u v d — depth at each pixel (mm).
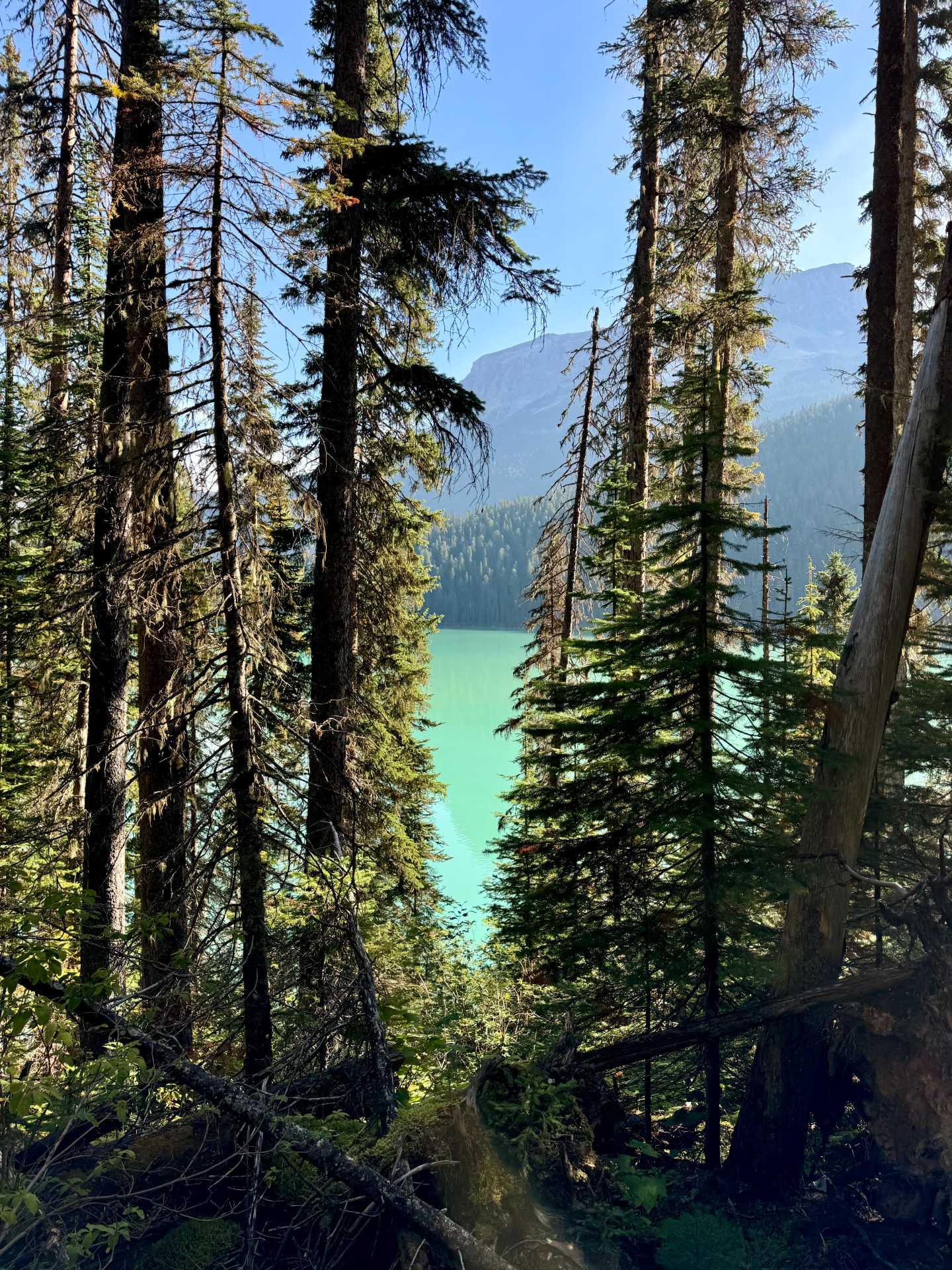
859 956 6480
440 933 8414
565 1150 4086
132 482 5535
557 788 5945
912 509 5379
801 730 5922
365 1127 3809
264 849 4754
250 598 5031
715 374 5383
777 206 10820
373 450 8648
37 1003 3041
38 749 9008
